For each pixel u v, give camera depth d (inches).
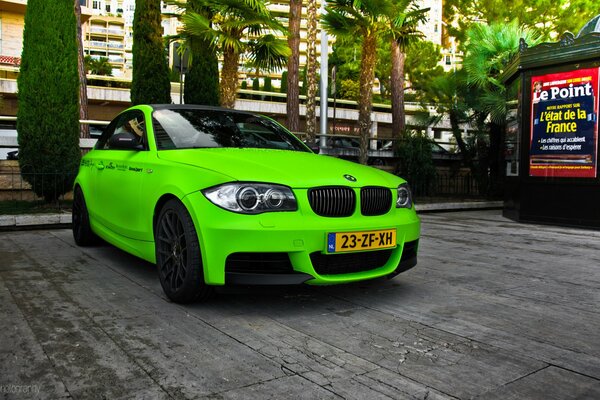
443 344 104.0
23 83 313.1
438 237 273.4
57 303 128.9
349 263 125.3
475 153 628.4
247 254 115.1
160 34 394.6
